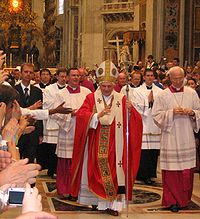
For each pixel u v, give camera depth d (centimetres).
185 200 782
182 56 2081
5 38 3450
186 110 768
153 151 995
